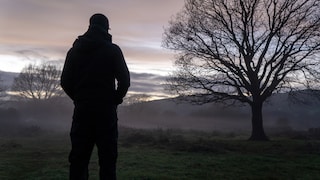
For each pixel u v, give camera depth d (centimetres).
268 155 1995
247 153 2105
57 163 1498
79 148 377
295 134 4116
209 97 3391
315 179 1222
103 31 387
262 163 1628
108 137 377
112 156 379
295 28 3180
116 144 385
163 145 2395
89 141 379
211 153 2034
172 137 3266
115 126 384
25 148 2316
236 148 2392
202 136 3866
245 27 3306
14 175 1204
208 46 3312
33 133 4394
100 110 370
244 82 3312
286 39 3195
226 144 2605
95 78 373
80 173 381
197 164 1502
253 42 3328
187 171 1295
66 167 1345
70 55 386
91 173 1163
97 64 374
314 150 2316
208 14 3375
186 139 3166
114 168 381
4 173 1234
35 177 1114
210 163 1554
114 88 382
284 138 3666
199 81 3341
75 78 381
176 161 1584
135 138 2773
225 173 1290
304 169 1474
